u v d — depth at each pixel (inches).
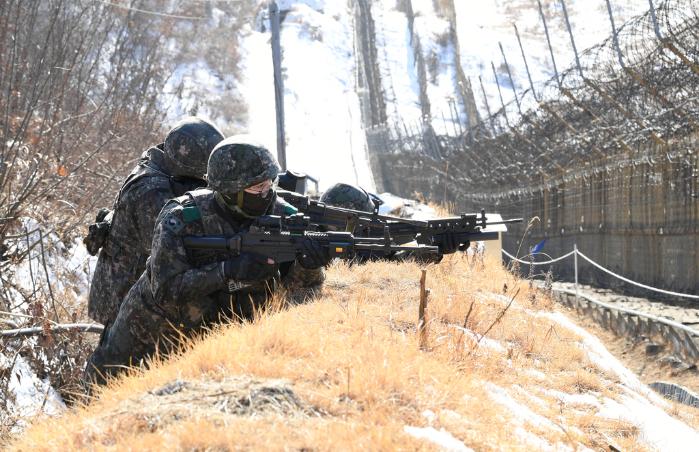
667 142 885.8
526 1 4035.4
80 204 471.8
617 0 3152.1
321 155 2874.0
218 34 3075.8
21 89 443.8
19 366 307.4
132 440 134.7
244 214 215.6
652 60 830.5
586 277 1109.7
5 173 388.5
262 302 233.0
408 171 2106.3
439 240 299.3
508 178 1401.3
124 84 676.7
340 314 240.5
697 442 262.5
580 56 956.0
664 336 638.5
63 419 171.3
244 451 129.6
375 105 3412.9
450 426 160.2
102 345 246.5
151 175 256.2
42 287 354.6
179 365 180.1
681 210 875.4
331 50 4008.4
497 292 395.5
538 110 1139.9
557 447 186.9
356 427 143.4
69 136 479.2
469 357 238.4
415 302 290.7
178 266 210.4
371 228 314.0
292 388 158.4
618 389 301.9
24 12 478.9
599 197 1072.8
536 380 265.7
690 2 753.6
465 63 3560.5
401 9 4429.1
